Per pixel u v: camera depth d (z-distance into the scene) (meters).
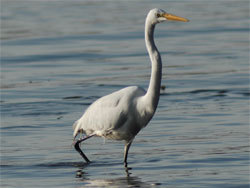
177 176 9.34
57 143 11.97
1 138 12.38
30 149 11.48
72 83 18.80
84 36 28.31
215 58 22.77
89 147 11.78
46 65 22.11
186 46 25.72
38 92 17.50
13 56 23.80
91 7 39.56
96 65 21.89
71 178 9.48
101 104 10.46
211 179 9.09
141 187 8.81
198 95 16.67
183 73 20.11
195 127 12.91
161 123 13.45
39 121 14.00
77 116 14.50
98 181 9.25
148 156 10.77
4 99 16.59
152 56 9.91
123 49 25.03
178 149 11.15
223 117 13.84
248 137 11.85
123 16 34.75
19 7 39.72
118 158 10.82
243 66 20.98
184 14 35.44
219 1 42.00
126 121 10.22
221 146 11.22
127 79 19.25
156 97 9.92
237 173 9.38
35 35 28.62
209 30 29.84
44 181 9.31
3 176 9.65
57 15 35.75
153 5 39.81
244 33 28.67
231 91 17.11
